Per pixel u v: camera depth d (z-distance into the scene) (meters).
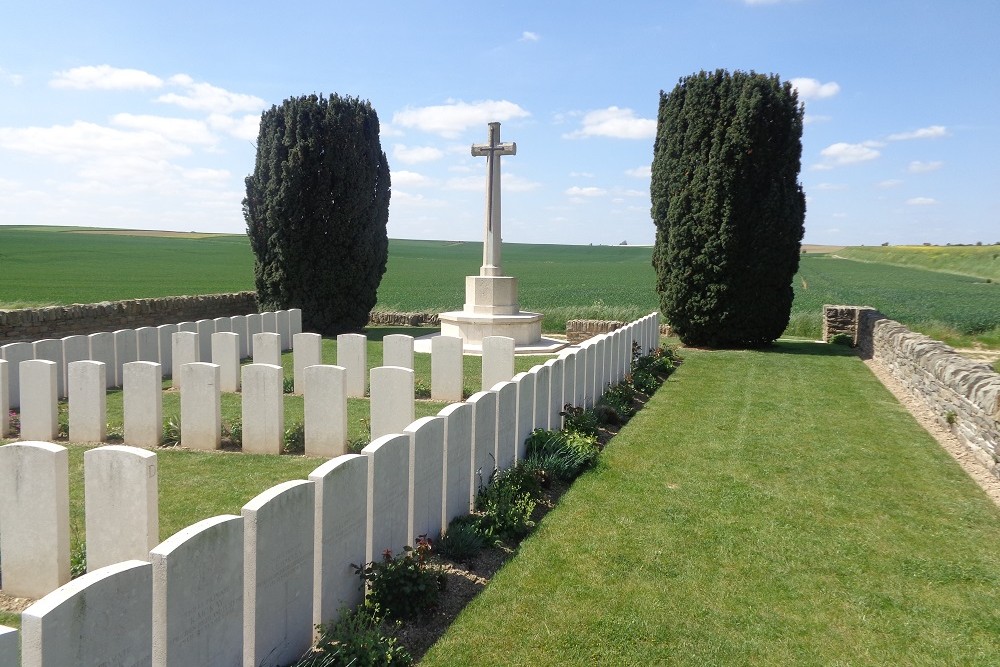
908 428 10.95
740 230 19.00
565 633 4.98
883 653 4.87
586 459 8.80
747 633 5.07
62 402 12.52
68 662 3.08
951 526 7.07
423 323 26.20
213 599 3.84
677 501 7.63
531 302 37.69
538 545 6.43
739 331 19.75
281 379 9.51
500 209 20.05
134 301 19.95
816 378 15.29
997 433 8.54
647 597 5.52
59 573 5.43
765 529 6.92
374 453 5.28
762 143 18.55
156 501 5.51
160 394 10.02
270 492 4.28
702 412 11.92
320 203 22.25
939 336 23.27
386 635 4.85
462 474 6.90
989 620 5.31
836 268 76.50
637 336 16.14
